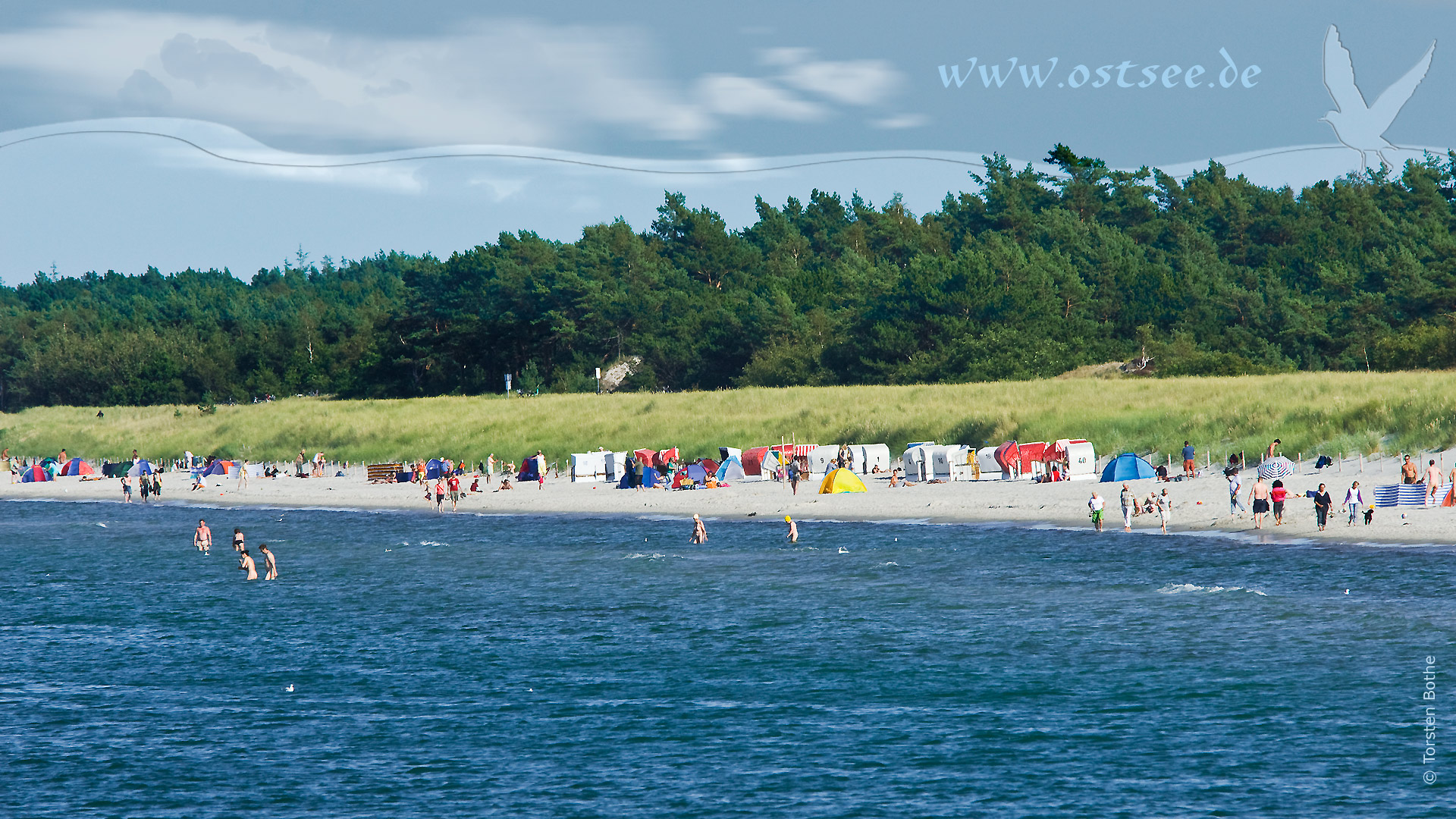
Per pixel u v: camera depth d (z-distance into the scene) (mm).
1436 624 102062
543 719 89500
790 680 97188
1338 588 117125
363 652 110875
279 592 143750
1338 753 76312
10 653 112562
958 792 73625
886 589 130875
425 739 85938
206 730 88688
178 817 73062
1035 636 107250
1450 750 75688
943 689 93188
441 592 140250
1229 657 96938
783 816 71062
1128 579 128750
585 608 127250
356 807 74250
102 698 97000
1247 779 73312
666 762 80000
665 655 106375
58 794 76812
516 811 73000
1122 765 76438
